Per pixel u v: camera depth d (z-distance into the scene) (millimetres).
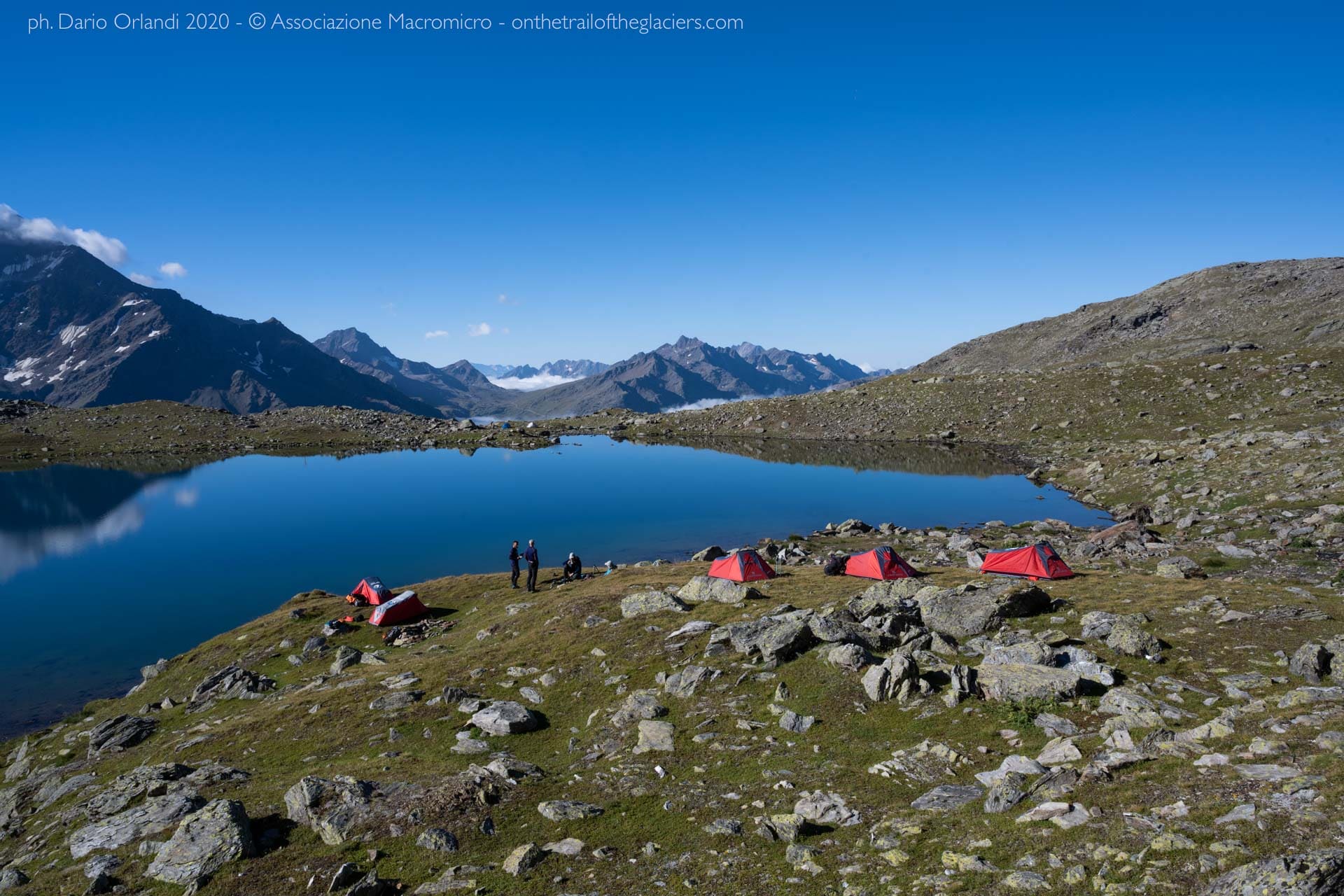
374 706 28062
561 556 69188
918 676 22781
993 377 175500
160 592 63031
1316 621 24188
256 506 107062
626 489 111250
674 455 159125
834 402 190750
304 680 35969
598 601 38094
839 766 18812
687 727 22625
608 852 16172
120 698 40469
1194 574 34875
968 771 17344
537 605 41219
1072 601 29438
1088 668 21469
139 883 16688
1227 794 12859
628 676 27750
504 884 15258
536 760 22484
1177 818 12484
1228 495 55656
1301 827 11031
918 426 154625
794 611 31094
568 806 18438
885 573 38938
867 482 105875
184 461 169125
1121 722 17625
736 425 198000
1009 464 113625
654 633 31641
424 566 69125
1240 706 17938
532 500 103938
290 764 24188
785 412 195250
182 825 18266
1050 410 138000
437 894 15094
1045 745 17750
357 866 16453
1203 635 23891
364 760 23422
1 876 18312
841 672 24453
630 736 22797
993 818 14531
